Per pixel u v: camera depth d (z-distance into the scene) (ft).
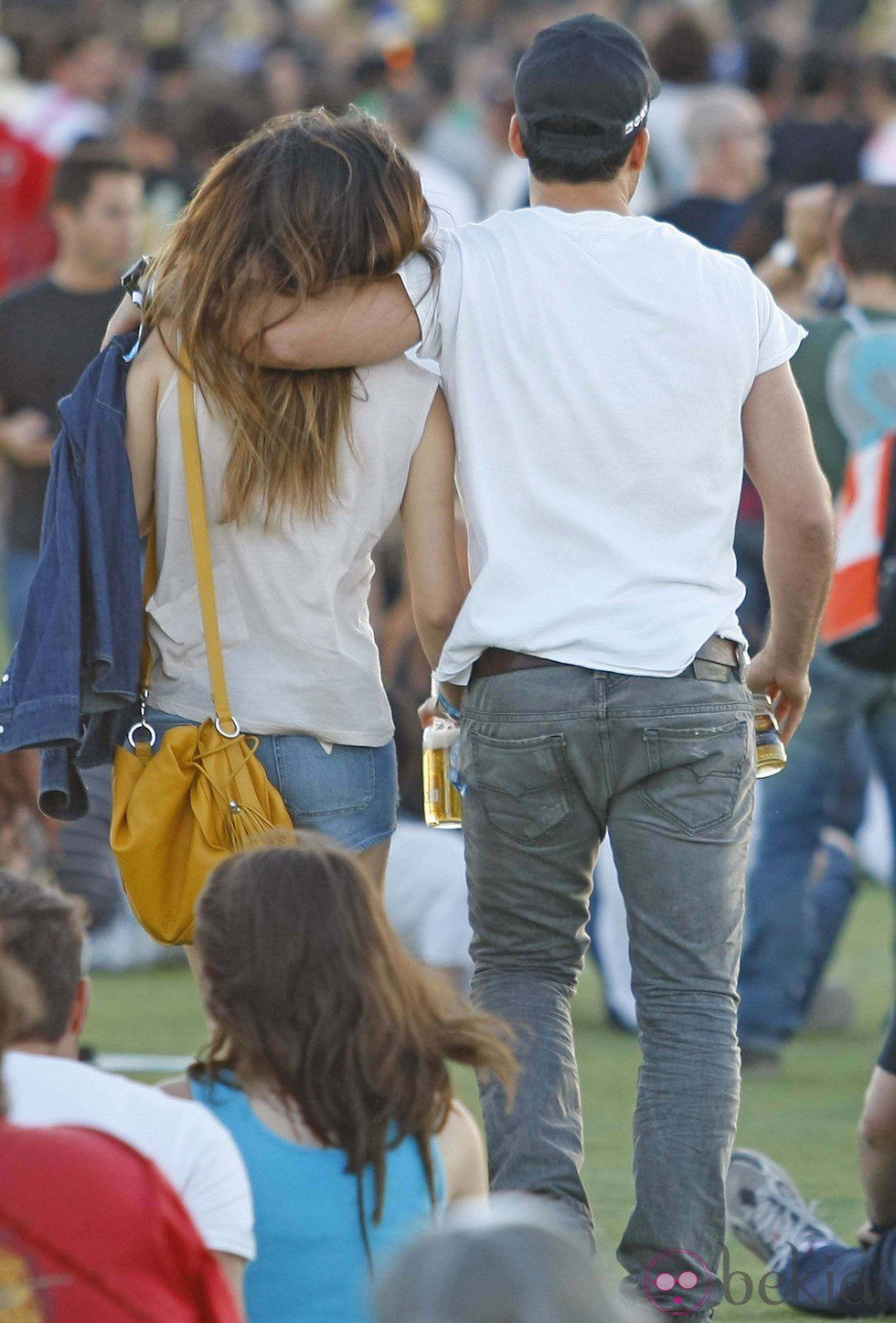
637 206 123.65
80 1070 28.84
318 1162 29.91
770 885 68.85
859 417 66.90
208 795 38.78
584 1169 55.62
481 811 38.42
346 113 39.68
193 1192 28.22
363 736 40.27
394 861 72.84
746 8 207.00
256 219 38.01
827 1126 61.52
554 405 37.50
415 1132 30.25
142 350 39.32
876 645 67.31
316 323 37.93
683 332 37.58
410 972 30.78
